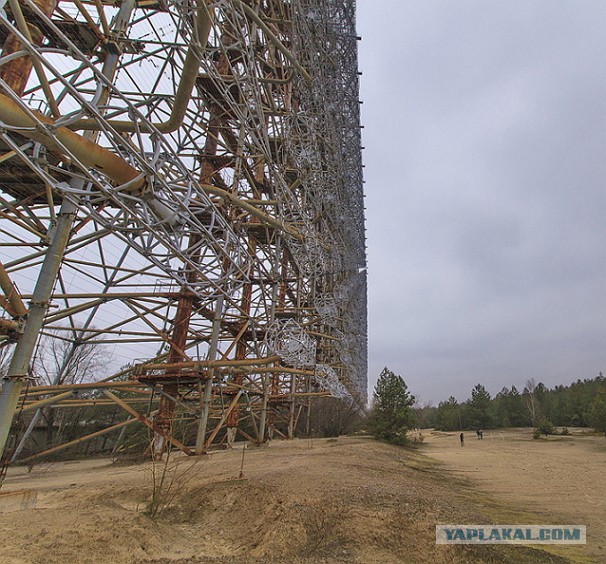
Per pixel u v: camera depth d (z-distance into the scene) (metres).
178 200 12.20
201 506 9.58
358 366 51.88
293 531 7.39
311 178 26.30
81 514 7.58
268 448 27.27
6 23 6.76
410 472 18.08
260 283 26.97
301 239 27.11
